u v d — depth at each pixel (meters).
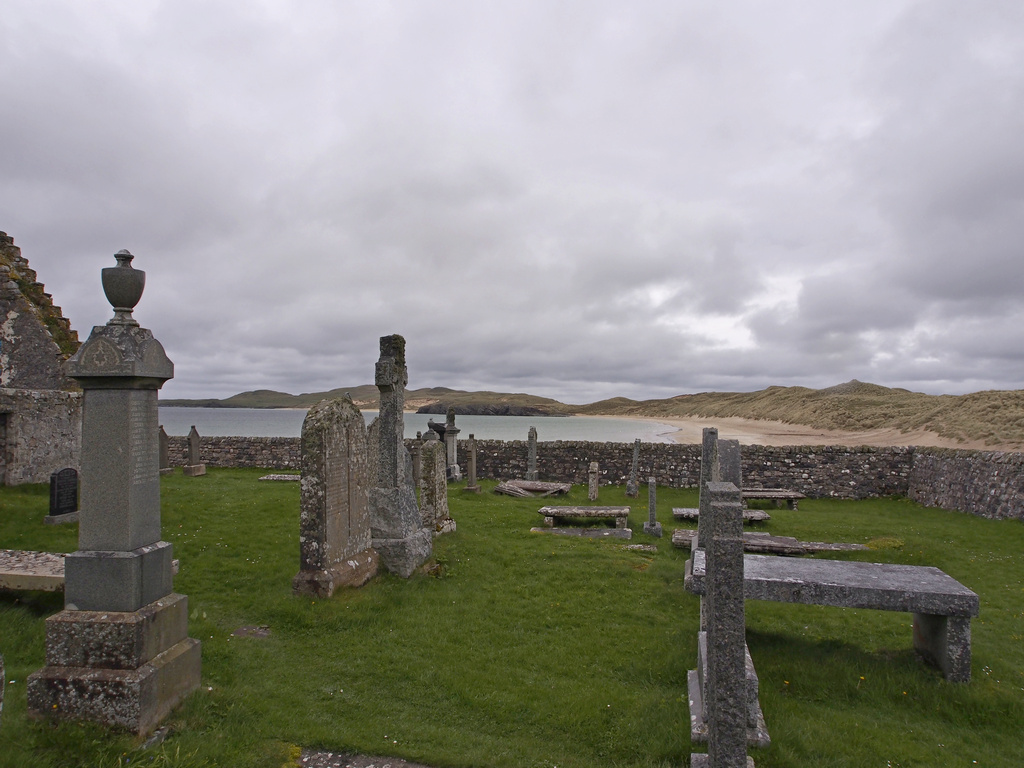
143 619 4.17
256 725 4.46
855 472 18.36
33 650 5.35
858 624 7.14
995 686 5.47
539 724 4.80
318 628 6.49
